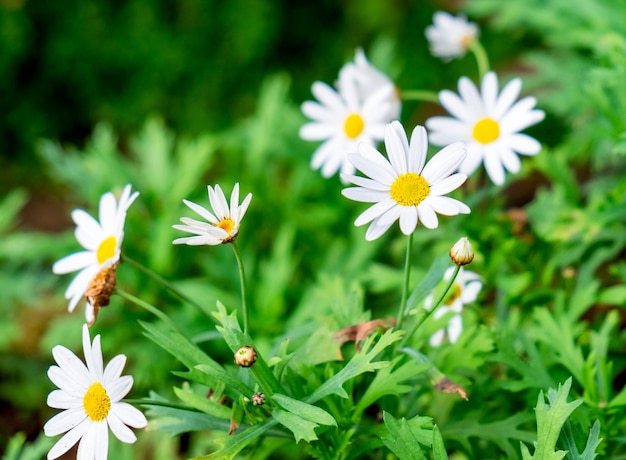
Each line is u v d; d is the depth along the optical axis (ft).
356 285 1.83
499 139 1.94
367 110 2.06
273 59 4.01
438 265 1.72
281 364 1.64
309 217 2.66
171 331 1.69
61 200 3.66
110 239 1.78
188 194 2.69
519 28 3.34
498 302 2.06
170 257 2.48
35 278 2.67
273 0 3.95
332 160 2.08
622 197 2.10
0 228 2.70
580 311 1.98
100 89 3.93
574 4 2.38
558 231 2.10
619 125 2.05
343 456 1.72
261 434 1.65
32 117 3.92
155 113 3.91
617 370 1.96
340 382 1.62
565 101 2.39
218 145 3.11
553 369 1.86
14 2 3.84
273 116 2.75
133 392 2.36
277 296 2.33
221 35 3.92
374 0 4.10
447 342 1.88
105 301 1.70
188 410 1.70
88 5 3.87
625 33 2.29
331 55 4.05
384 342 1.62
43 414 2.52
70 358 1.60
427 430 1.61
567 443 1.63
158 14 3.89
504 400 1.84
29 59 3.90
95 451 1.59
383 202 1.62
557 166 2.22
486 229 2.07
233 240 1.61
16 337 2.65
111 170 2.65
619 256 2.36
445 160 1.61
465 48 2.31
